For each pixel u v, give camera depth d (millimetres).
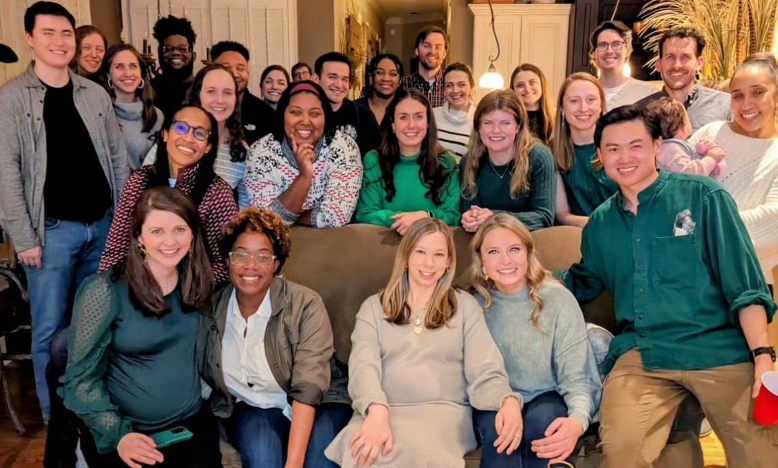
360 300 2318
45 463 1976
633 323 2018
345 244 2404
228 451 1913
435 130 2535
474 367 1991
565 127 2623
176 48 3615
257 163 2467
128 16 5695
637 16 5645
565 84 2578
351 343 2262
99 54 3035
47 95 2486
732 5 3293
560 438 1820
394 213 2551
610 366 2066
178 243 1851
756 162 2312
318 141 2477
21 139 2445
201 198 2189
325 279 2340
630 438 1823
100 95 2654
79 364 1841
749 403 1798
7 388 2707
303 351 1974
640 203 1976
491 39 5711
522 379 2061
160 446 1823
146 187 2158
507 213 2293
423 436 1813
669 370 1900
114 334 1887
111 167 2686
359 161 2543
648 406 1884
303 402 1897
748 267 1846
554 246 2373
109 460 1851
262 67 5773
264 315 1977
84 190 2584
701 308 1903
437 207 2566
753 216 2189
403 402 1984
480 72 5762
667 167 2307
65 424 1963
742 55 3256
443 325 2020
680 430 2016
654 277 1949
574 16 5629
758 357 1789
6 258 2963
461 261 2354
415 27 11492
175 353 1938
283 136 2459
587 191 2590
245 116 3564
